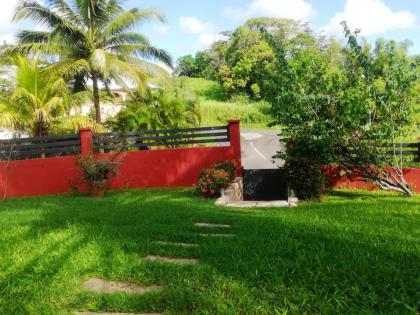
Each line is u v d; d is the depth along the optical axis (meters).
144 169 13.23
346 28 9.96
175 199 10.28
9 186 12.95
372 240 4.98
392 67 9.41
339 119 9.44
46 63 18.17
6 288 3.91
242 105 41.00
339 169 11.20
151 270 4.25
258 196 13.73
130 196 11.23
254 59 41.16
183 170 13.18
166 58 19.41
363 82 9.65
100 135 13.27
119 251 4.89
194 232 5.92
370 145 9.58
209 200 9.97
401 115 9.34
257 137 29.14
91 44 17.81
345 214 7.12
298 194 10.12
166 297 3.57
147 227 6.21
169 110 18.36
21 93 14.73
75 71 17.34
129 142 13.96
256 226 6.11
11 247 5.27
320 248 4.69
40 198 11.80
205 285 3.81
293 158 10.24
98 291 3.84
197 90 50.47
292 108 9.77
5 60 17.17
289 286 3.65
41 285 3.95
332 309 3.19
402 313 3.11
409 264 4.06
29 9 16.52
